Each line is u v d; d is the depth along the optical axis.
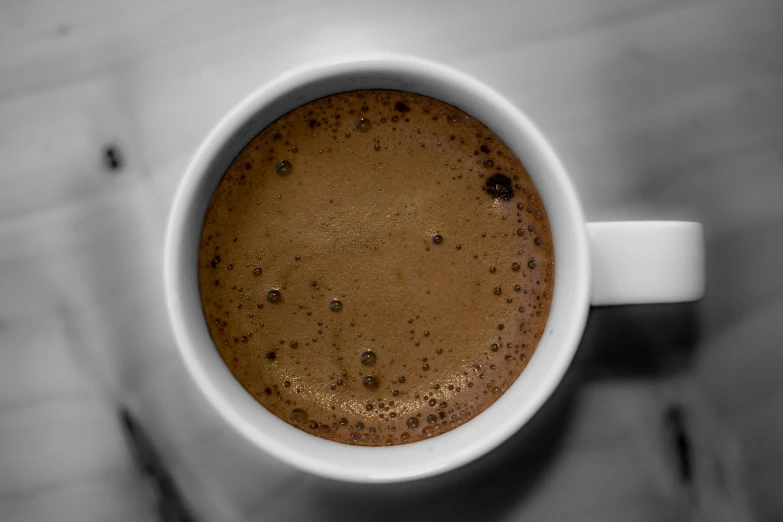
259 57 0.20
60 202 0.21
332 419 0.19
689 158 0.21
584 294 0.17
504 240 0.19
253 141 0.19
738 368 0.21
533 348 0.19
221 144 0.18
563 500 0.21
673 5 0.21
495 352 0.19
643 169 0.21
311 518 0.21
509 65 0.21
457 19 0.21
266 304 0.19
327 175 0.19
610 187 0.21
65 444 0.21
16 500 0.21
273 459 0.21
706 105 0.21
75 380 0.21
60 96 0.21
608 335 0.21
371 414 0.19
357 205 0.19
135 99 0.20
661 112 0.21
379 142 0.19
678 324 0.21
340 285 0.19
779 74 0.21
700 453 0.21
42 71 0.21
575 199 0.17
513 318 0.19
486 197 0.19
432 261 0.19
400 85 0.18
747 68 0.21
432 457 0.18
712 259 0.21
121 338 0.21
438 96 0.18
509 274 0.19
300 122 0.19
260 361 0.19
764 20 0.21
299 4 0.20
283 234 0.19
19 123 0.21
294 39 0.20
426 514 0.21
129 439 0.21
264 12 0.20
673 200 0.21
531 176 0.18
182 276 0.17
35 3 0.21
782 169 0.21
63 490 0.21
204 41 0.20
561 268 0.18
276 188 0.19
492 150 0.19
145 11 0.20
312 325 0.19
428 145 0.19
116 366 0.21
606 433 0.21
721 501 0.21
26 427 0.21
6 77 0.21
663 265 0.18
